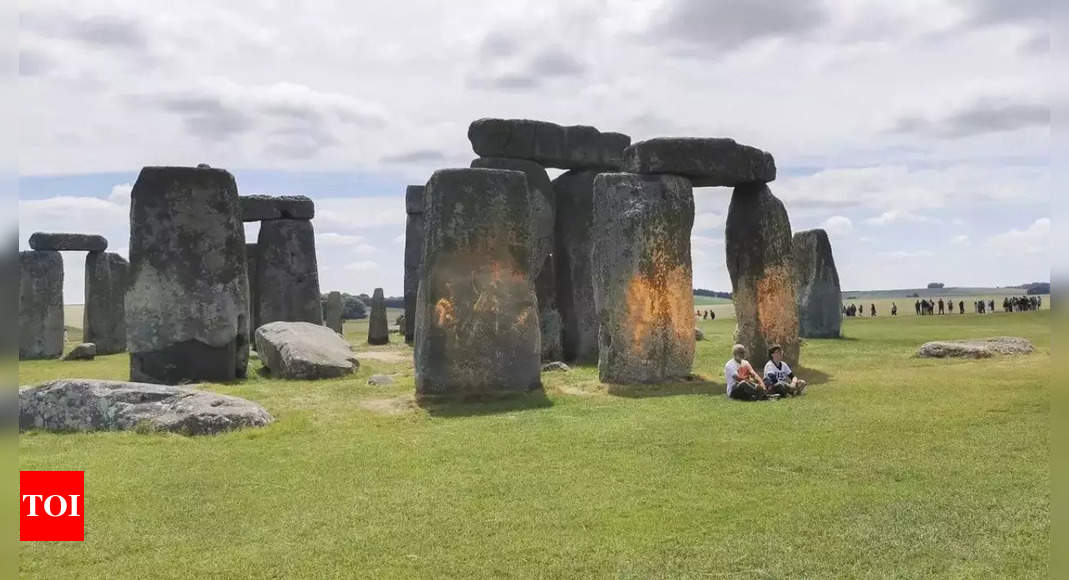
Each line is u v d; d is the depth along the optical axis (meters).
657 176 15.43
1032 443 8.95
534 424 11.09
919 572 5.64
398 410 12.72
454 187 13.86
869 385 13.59
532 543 6.39
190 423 10.88
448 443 10.00
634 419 11.17
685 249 15.52
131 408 11.30
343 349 19.91
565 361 20.53
